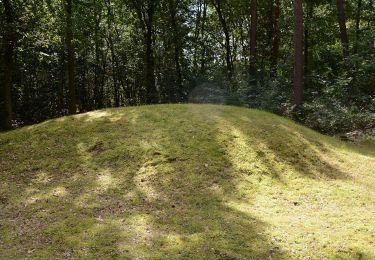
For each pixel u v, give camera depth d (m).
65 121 9.96
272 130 9.37
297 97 13.80
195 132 8.88
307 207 6.60
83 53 24.55
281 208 6.53
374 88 16.25
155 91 22.45
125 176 7.53
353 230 5.75
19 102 21.62
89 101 26.70
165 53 23.78
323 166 8.39
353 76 16.19
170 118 9.62
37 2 14.20
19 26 13.70
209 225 5.80
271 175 7.73
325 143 9.67
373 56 16.47
